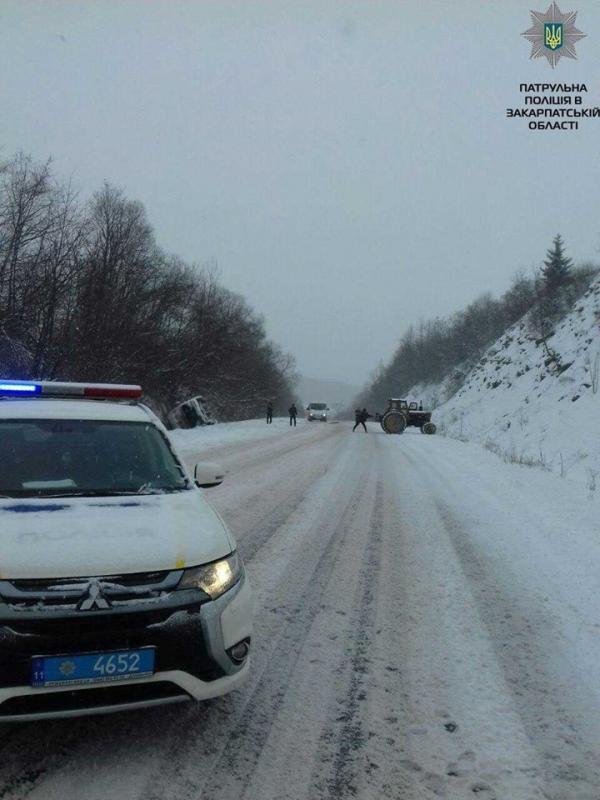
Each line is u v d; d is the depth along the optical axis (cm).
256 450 1712
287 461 1439
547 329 3678
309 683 345
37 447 377
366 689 340
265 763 272
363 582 526
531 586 521
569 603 480
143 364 2688
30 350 1881
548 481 1148
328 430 3180
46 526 287
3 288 1794
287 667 363
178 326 3356
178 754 276
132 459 389
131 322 2491
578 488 1050
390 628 426
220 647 276
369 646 396
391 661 375
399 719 311
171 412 2945
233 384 4369
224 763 271
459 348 8262
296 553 614
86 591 253
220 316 3947
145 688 261
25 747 278
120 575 261
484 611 461
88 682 248
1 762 266
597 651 395
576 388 2223
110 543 277
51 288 1858
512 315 6334
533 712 320
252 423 3572
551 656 386
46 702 247
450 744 290
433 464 1473
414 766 274
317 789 256
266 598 480
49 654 245
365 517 798
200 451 1639
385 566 575
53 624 247
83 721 301
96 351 2130
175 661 263
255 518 773
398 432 3053
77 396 457
